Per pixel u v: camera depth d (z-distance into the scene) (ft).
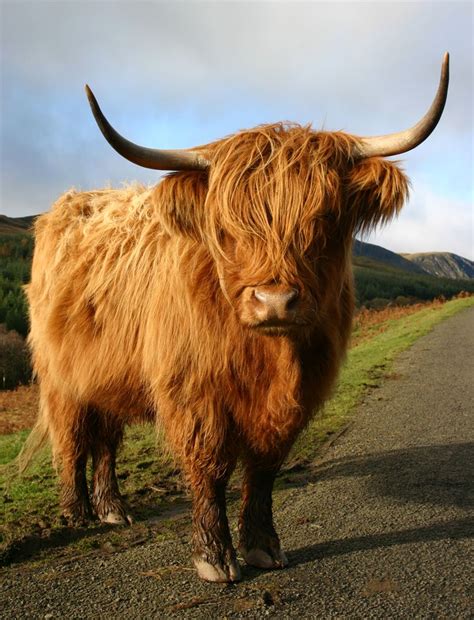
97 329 14.15
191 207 10.47
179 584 11.02
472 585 10.46
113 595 10.71
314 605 10.02
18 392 59.62
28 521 14.64
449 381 32.68
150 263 13.09
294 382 10.57
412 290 221.25
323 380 11.45
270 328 9.33
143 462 19.84
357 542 12.62
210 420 11.13
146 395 13.33
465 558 11.55
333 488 16.58
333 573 11.17
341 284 10.73
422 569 11.15
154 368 11.89
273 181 9.66
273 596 10.36
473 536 12.66
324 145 10.00
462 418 24.43
